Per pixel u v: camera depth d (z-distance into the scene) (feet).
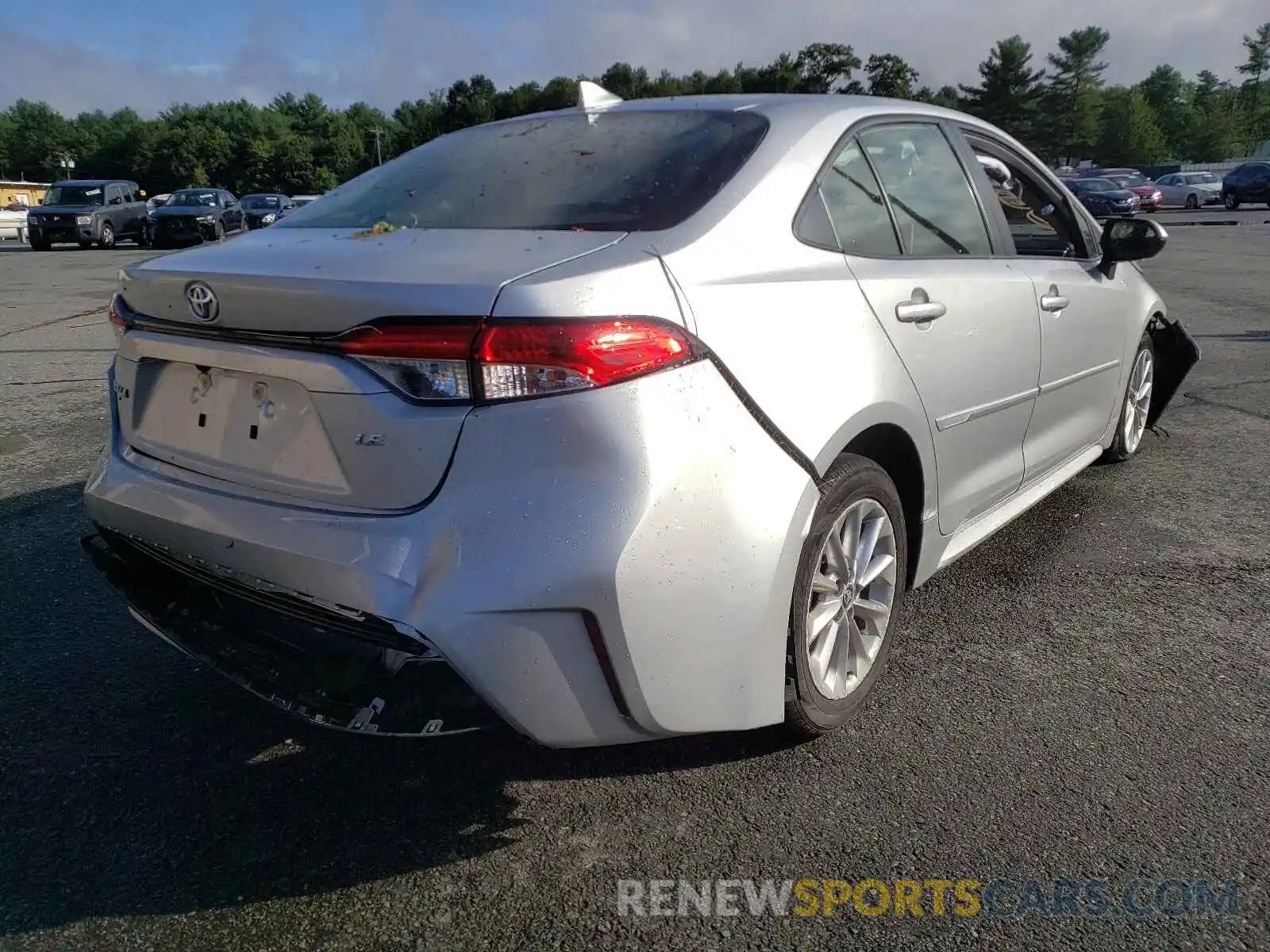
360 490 6.63
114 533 8.32
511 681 6.31
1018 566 12.39
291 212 9.55
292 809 7.92
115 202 88.07
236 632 7.60
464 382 6.24
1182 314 33.22
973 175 10.82
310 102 348.38
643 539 6.32
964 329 9.52
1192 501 14.61
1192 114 329.52
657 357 6.47
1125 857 7.17
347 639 6.77
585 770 8.36
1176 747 8.50
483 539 6.25
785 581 7.20
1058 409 12.27
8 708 9.33
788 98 9.34
